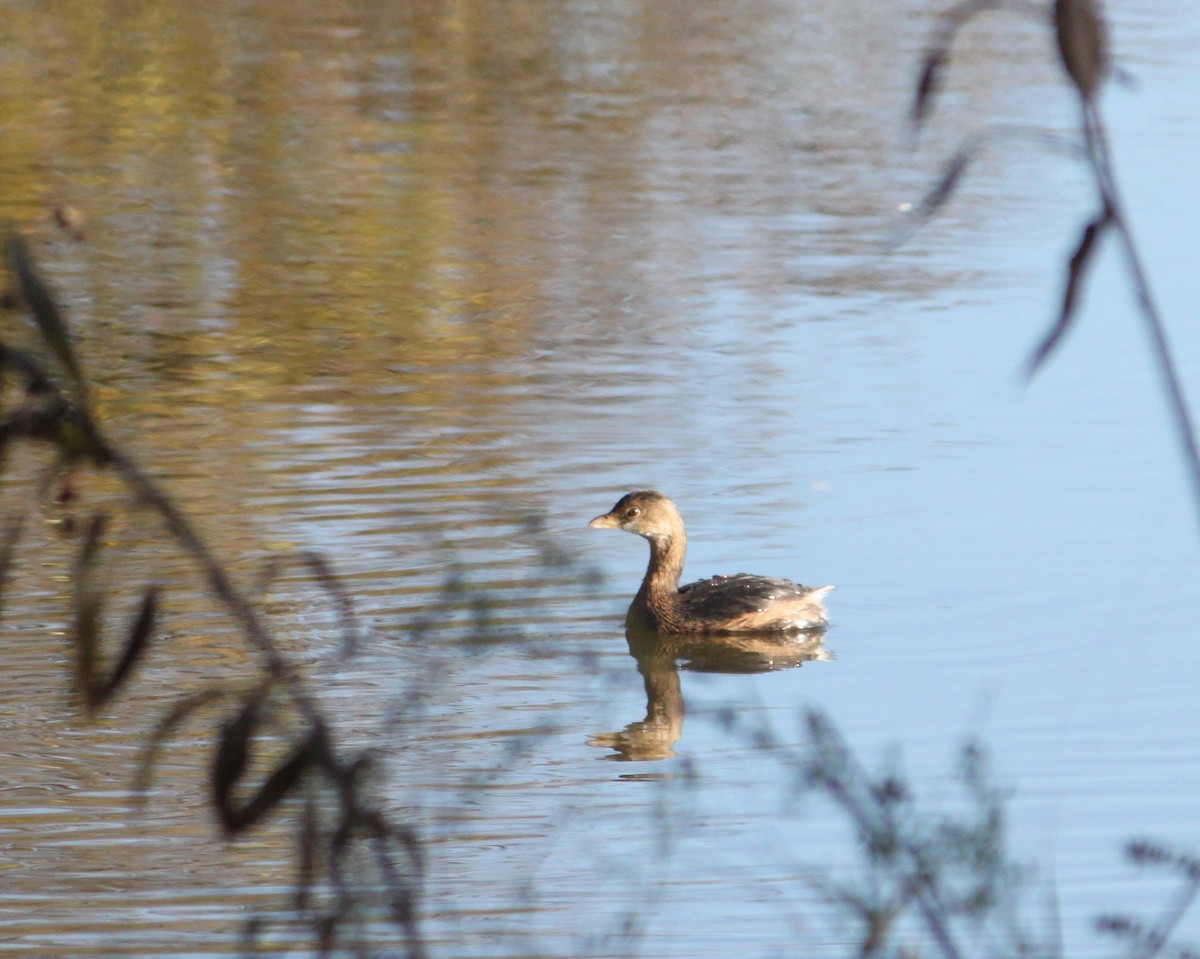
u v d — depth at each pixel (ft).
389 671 44.98
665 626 51.44
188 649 46.44
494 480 59.77
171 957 32.14
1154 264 88.48
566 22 146.61
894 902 23.30
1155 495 59.82
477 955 31.81
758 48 140.26
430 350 75.36
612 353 75.36
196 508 56.24
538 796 39.88
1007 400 69.72
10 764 40.96
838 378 72.33
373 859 19.17
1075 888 35.06
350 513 56.34
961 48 139.54
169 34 137.59
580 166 107.96
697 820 38.29
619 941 32.53
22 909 34.19
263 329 77.56
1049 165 110.01
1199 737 42.91
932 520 58.23
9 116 114.32
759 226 96.27
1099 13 14.15
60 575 51.01
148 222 93.91
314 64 130.82
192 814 38.81
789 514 58.54
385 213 97.14
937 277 87.40
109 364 71.61
